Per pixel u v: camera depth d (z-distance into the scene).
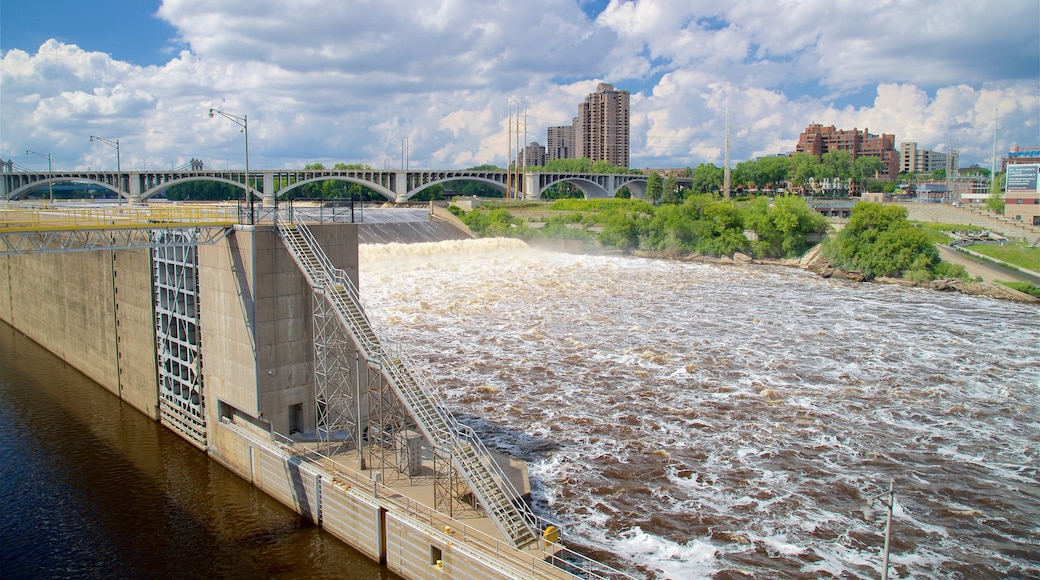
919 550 37.53
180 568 34.34
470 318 86.56
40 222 50.06
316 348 42.75
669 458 47.69
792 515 40.81
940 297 109.69
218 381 44.84
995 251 135.62
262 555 35.44
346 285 42.00
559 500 42.09
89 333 63.81
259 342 41.00
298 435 42.88
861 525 39.88
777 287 116.62
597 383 62.59
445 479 36.81
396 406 41.06
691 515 40.59
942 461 48.06
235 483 43.31
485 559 29.61
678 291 109.62
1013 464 47.81
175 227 40.03
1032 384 63.84
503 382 62.50
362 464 38.22
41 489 42.41
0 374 66.69
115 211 62.81
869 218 133.00
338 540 36.66
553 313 90.19
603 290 108.25
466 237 158.88
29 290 80.00
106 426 52.88
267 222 43.75
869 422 54.44
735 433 52.00
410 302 94.44
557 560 33.94
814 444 50.31
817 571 35.53
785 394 60.28
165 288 50.22
